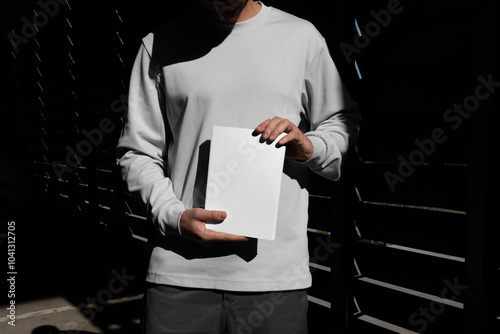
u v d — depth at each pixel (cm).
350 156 269
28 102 781
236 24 123
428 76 232
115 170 520
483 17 202
